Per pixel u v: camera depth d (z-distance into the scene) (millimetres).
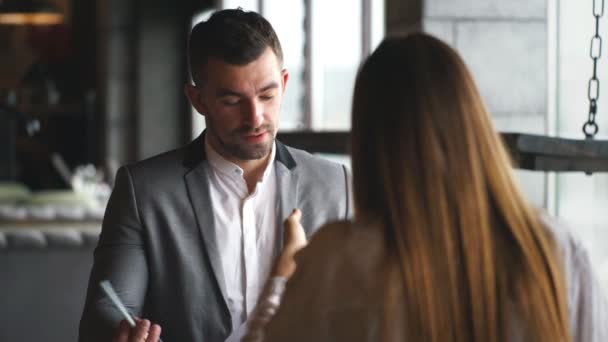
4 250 4406
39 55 10406
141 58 9383
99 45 9922
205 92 1907
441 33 3740
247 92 1875
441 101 1296
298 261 1349
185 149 2035
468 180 1281
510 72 3725
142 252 1956
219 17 1890
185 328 1941
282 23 6480
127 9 9438
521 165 2471
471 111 1309
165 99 9453
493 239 1297
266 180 2010
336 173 2090
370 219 1322
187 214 1957
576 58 3451
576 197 3381
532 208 1381
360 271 1289
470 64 3721
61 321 4477
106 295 1910
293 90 6297
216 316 1950
